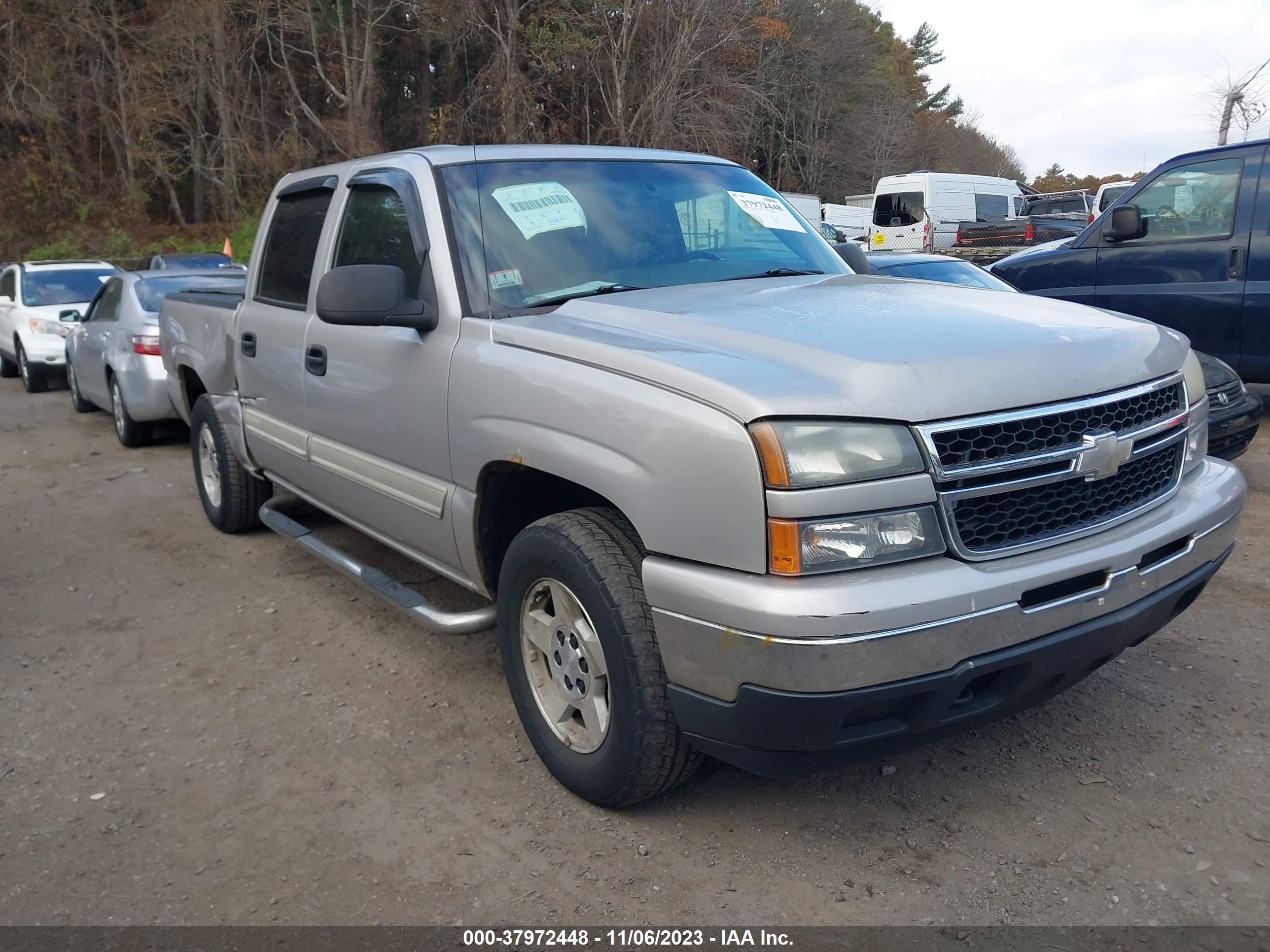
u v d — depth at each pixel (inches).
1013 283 342.6
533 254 142.1
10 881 113.0
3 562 228.5
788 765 101.0
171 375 257.3
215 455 232.7
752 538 95.7
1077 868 108.7
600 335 119.3
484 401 127.0
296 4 1309.1
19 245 1460.4
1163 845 112.1
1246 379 298.5
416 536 150.5
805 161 1587.1
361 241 162.1
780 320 117.1
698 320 118.9
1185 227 303.1
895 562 96.7
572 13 1029.8
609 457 108.7
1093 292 321.4
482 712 149.9
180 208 1563.7
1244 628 170.1
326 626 184.5
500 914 105.1
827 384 98.6
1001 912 102.5
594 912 104.7
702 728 103.6
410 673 164.1
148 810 126.7
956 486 98.9
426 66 1213.1
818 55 1526.8
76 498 287.4
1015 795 122.6
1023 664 101.7
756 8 1235.9
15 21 1450.5
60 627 188.4
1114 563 106.2
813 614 92.1
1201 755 130.2
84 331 401.1
